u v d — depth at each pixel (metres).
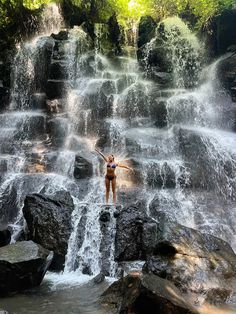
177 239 9.43
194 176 14.81
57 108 18.88
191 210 13.14
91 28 25.03
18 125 18.23
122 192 13.72
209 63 22.48
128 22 27.19
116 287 8.34
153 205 13.02
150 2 27.02
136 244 10.79
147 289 7.03
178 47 22.11
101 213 11.55
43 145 17.12
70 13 26.17
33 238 11.17
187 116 18.72
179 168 14.93
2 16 24.52
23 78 21.12
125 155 15.84
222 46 22.95
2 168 15.41
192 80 21.41
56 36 23.03
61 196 12.12
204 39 23.14
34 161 15.64
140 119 18.56
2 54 22.80
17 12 24.83
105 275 10.14
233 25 22.31
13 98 20.80
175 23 22.88
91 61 22.19
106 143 16.83
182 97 19.28
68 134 17.50
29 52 21.52
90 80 20.73
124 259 10.60
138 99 19.11
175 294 7.33
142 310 7.10
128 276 8.27
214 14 23.08
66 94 19.80
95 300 8.19
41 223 11.22
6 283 8.54
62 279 9.84
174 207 13.09
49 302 8.13
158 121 18.45
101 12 27.00
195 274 8.59
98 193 13.71
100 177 14.89
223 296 8.13
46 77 20.94
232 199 14.52
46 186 13.94
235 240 12.22
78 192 13.79
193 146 16.17
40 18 25.31
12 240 11.74
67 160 15.52
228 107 19.27
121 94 19.41
